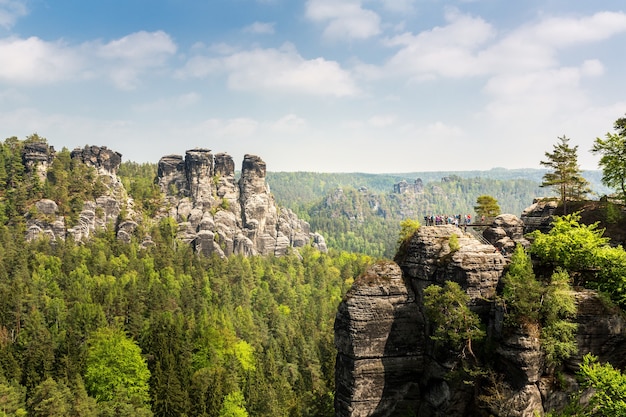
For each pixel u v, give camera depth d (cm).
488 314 4725
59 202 19500
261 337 13500
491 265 4788
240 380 9219
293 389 10194
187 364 8550
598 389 3566
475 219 8675
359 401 5072
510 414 4188
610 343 4247
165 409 7275
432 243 5181
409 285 5259
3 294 10512
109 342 8025
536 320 4319
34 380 7712
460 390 4625
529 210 7088
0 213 18112
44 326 9850
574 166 6444
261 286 18075
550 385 4219
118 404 6938
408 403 5112
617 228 5472
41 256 15088
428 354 5072
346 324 5125
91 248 17188
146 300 12175
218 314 13038
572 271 4725
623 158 5575
